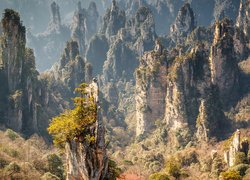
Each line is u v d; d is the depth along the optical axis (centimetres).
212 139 17262
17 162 9669
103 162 5291
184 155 15625
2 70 17975
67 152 5312
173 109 19500
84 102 5381
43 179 9350
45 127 18112
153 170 14550
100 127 5278
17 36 18100
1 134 12862
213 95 19100
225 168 13150
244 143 13225
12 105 16912
